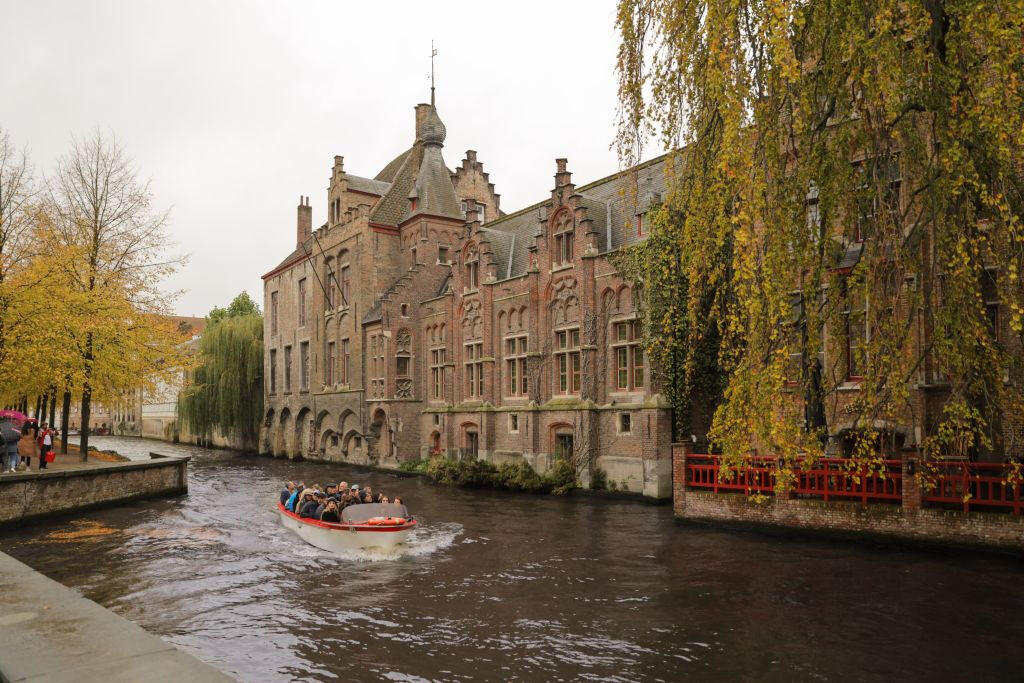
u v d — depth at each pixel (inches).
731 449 465.1
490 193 1925.4
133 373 1153.4
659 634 433.1
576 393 1133.7
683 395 959.6
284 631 453.1
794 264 460.8
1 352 914.1
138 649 166.7
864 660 382.3
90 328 1003.3
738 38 414.6
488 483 1182.9
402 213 1749.5
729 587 528.1
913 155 475.2
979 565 555.5
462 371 1402.6
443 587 553.9
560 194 1157.7
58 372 983.0
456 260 1423.5
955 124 409.1
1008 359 459.5
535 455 1174.3
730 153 403.5
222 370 2164.1
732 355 502.0
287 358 2086.6
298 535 767.1
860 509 657.0
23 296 914.1
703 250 521.7
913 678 358.6
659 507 924.0
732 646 409.1
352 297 1708.9
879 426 717.9
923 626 429.7
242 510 968.3
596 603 500.7
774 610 470.3
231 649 420.8
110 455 1341.0
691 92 488.4
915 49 421.1
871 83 422.0
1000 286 436.5
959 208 436.1
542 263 1194.0
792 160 500.7
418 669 387.5
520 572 595.8
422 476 1396.4
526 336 1233.4
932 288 465.7
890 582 522.0
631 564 609.6
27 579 241.1
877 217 472.1
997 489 620.4
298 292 2033.7
